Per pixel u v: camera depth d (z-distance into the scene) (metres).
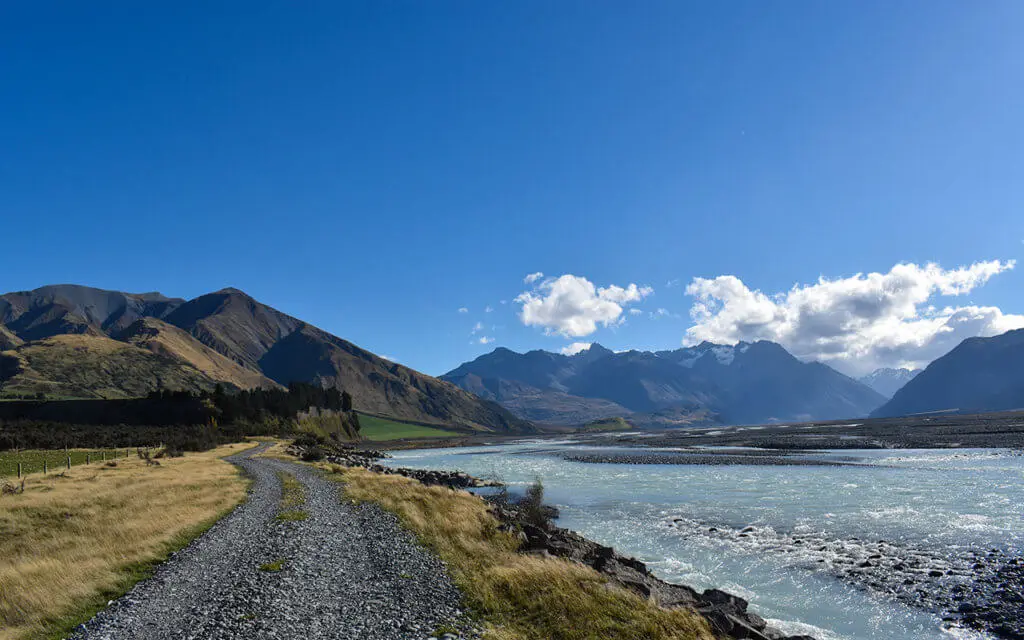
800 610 19.59
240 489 36.44
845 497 41.81
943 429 136.62
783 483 51.53
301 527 23.83
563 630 12.55
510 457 112.12
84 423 128.75
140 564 17.62
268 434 134.25
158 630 12.17
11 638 11.77
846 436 131.75
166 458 64.06
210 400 139.62
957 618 18.34
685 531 32.56
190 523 23.88
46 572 15.90
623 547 28.94
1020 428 119.19
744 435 164.12
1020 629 17.22
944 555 25.16
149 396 139.62
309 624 12.54
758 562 25.52
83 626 12.45
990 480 47.69
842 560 25.28
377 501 31.38
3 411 128.50
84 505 27.75
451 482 60.09
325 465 59.50
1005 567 22.98
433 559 18.42
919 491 43.06
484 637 12.05
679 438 170.12
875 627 17.98
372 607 13.74
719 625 15.13
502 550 20.62
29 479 39.31
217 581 15.76
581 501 45.78
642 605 14.74
